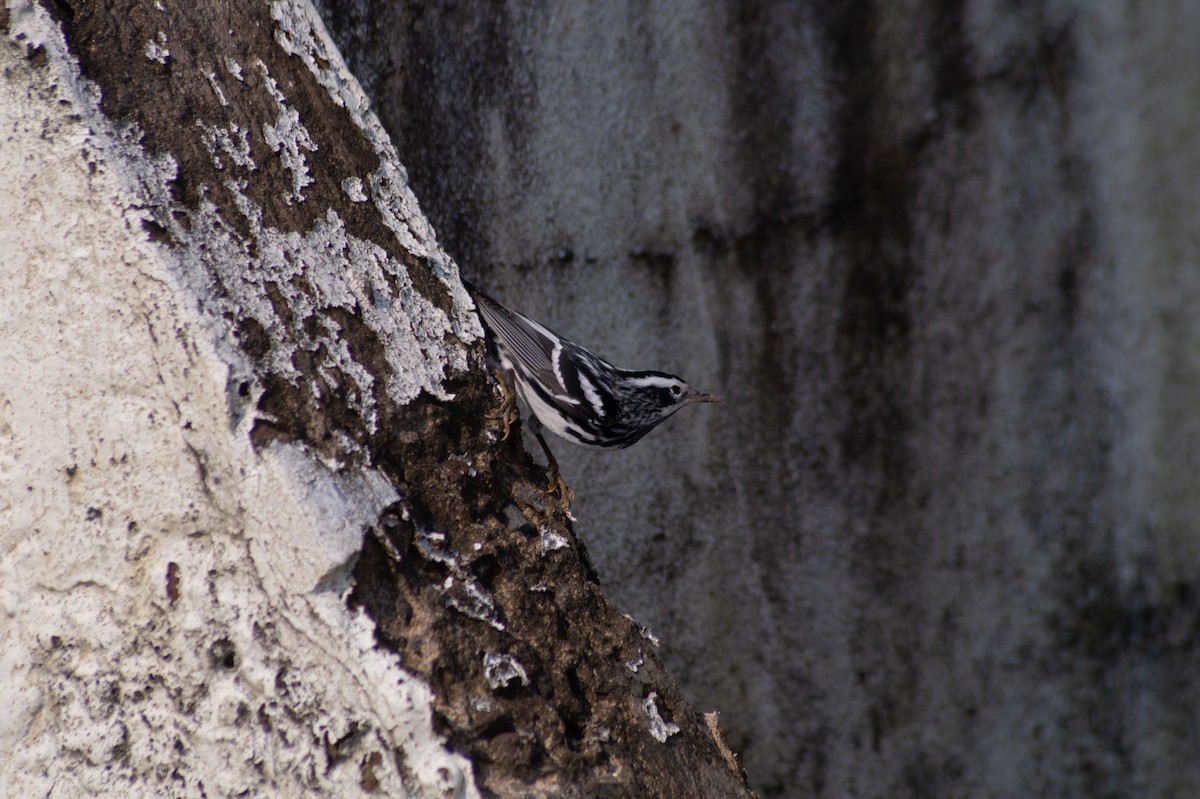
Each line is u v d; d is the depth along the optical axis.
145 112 5.68
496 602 5.59
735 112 10.51
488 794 5.08
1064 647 12.07
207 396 5.25
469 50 9.11
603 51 9.80
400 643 5.19
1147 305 12.19
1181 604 12.52
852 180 11.05
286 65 6.16
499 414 6.31
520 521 5.93
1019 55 11.43
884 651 11.45
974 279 11.57
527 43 9.39
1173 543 12.45
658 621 10.57
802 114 10.78
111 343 5.41
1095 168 11.87
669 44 10.11
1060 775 12.14
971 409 11.65
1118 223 12.02
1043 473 11.92
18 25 5.59
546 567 5.90
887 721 11.51
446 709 5.11
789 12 10.56
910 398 11.43
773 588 11.02
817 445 11.14
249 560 5.23
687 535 10.66
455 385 6.08
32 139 5.54
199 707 5.32
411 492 5.59
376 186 6.29
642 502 10.46
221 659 5.28
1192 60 12.00
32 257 5.55
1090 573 12.13
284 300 5.60
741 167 10.61
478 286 9.38
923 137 11.23
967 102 11.33
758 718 11.05
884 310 11.28
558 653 5.67
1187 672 12.57
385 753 5.07
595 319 10.14
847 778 11.41
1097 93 11.77
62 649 5.54
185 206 5.56
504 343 8.02
